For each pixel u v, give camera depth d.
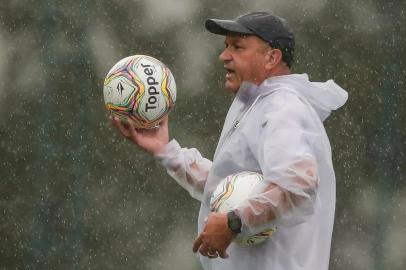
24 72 43.53
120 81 14.30
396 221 42.44
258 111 12.59
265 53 12.86
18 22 43.97
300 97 12.64
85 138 42.97
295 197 11.66
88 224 42.00
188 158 14.48
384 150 43.31
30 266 41.41
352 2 44.69
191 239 42.03
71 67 43.78
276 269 12.38
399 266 41.75
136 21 44.50
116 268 41.62
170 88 14.45
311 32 44.62
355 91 44.06
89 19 44.22
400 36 44.56
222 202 12.23
